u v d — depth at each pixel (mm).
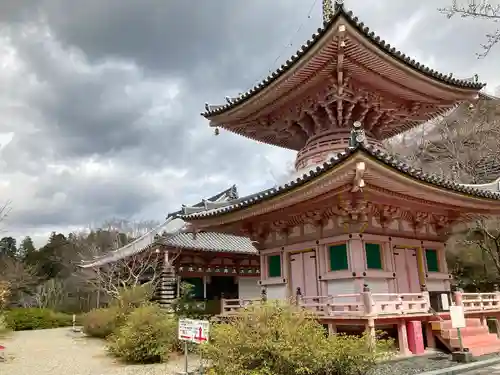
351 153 12320
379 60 16344
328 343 9766
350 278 15234
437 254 18875
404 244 17312
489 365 13008
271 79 17734
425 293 15828
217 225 19500
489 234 28516
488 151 33344
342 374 9656
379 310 13992
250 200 16766
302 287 17422
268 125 21328
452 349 14602
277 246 18766
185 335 12281
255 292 32188
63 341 26906
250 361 9922
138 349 16797
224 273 31328
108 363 17234
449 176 32875
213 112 21172
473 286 30688
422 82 18078
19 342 26672
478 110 34312
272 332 9969
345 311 14164
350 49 15570
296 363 9352
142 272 30219
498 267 28203
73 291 58344
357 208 14938
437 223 18953
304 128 20047
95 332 28750
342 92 17312
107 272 33906
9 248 92188
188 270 29656
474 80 19875
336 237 16062
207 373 11133
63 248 67750
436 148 37094
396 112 20016
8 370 16500
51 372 15805
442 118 37750
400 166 13539
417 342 14477
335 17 14148
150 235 34375
